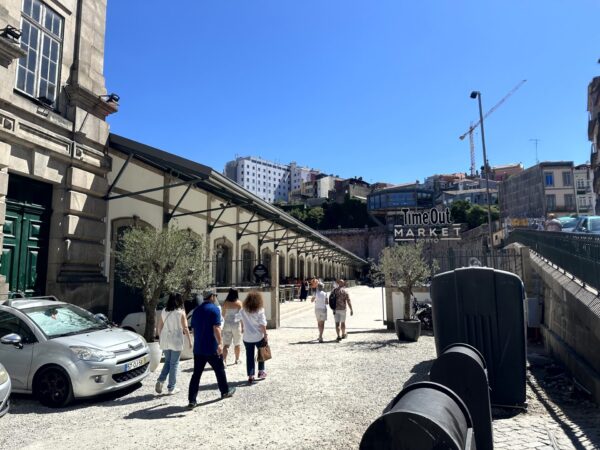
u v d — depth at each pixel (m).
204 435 5.11
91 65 12.78
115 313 12.98
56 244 11.31
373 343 11.71
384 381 7.51
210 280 11.53
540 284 11.74
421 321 13.82
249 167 177.75
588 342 6.88
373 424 2.09
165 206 15.77
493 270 6.42
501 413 5.98
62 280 11.21
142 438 5.05
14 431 5.40
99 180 12.57
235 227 22.27
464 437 2.25
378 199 97.62
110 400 6.79
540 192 67.50
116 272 12.77
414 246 13.41
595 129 45.62
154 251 9.88
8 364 6.68
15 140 9.97
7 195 10.26
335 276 57.38
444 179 147.25
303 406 6.18
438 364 4.18
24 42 10.68
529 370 8.41
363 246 91.69
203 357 6.41
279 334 14.03
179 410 6.14
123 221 13.52
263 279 19.62
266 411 5.99
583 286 7.27
